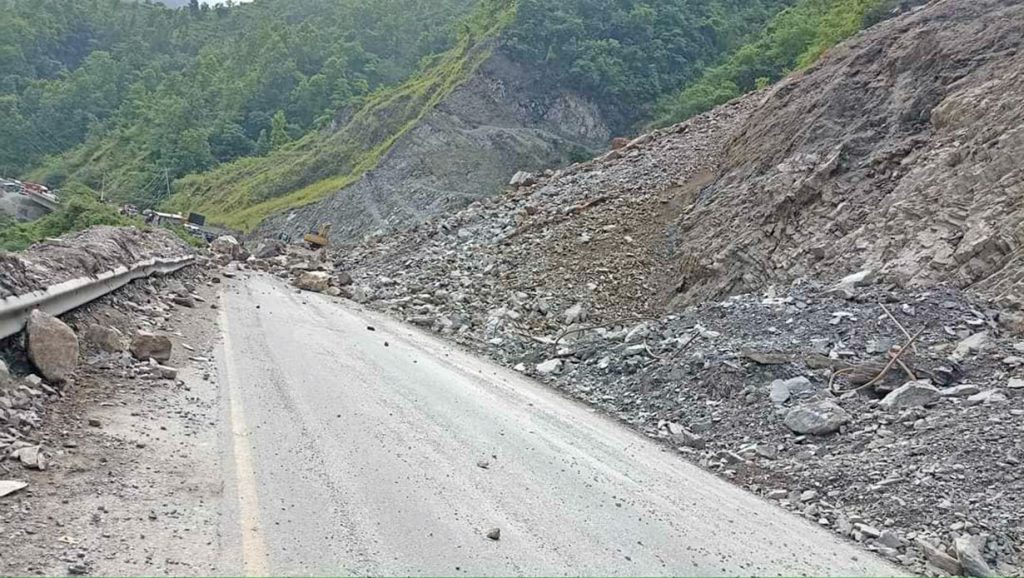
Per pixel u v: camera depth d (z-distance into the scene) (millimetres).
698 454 7730
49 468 4504
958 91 13289
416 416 7164
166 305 11039
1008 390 7621
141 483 4547
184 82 111625
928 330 9359
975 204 11023
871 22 30062
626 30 67438
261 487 4773
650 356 10766
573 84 63656
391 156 57812
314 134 80750
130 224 23578
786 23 54688
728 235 14828
